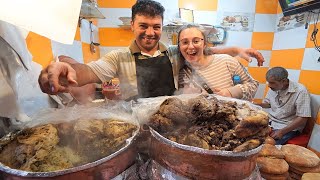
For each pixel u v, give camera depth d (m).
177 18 1.90
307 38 1.79
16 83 0.54
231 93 0.87
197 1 2.16
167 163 0.42
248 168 0.41
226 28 2.21
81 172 0.33
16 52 0.52
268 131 0.43
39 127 0.46
